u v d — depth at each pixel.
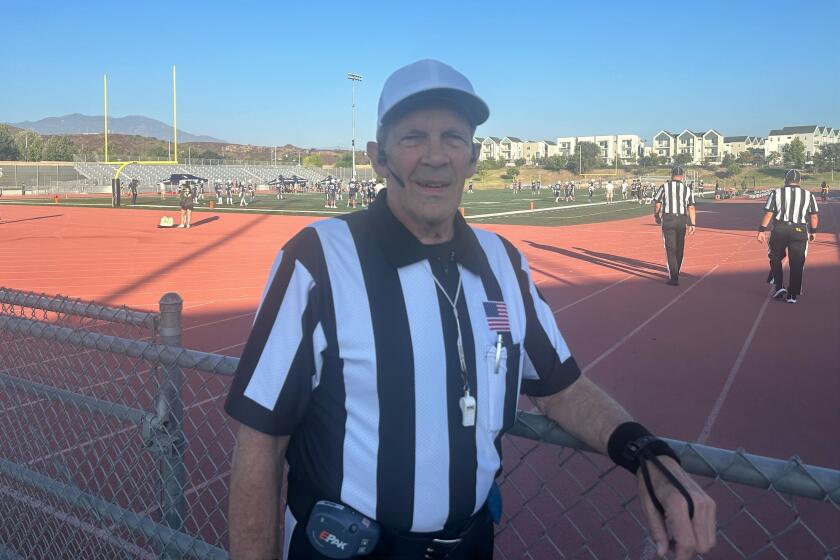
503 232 25.08
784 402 5.91
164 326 2.51
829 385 6.40
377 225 1.59
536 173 131.50
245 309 10.25
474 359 1.55
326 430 1.53
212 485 4.02
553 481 4.23
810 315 9.66
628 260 16.36
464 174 1.64
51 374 3.74
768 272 14.21
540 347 1.69
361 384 1.50
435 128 1.59
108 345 2.60
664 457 1.44
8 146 117.62
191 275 14.09
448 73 1.61
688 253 18.19
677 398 6.04
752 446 4.97
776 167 132.62
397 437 1.48
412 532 1.53
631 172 133.75
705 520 1.32
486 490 1.58
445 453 1.50
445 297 1.56
